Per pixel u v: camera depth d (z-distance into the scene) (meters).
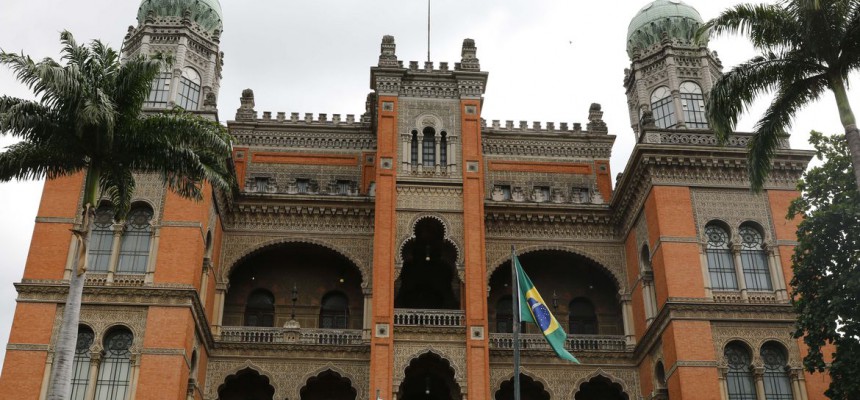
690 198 36.81
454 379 35.88
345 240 40.59
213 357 37.53
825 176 29.61
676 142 38.12
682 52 42.38
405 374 36.53
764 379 33.59
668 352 34.50
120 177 26.78
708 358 33.47
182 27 42.06
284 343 37.91
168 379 31.92
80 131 24.81
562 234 41.69
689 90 41.56
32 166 26.09
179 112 27.72
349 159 45.19
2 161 25.70
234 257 39.72
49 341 32.38
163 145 26.59
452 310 36.94
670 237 35.81
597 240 41.62
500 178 45.19
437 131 40.69
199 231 34.78
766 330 34.25
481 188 39.28
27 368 31.83
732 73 27.89
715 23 27.72
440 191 39.31
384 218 38.06
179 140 27.02
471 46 42.56
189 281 33.72
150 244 34.47
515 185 45.06
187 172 27.09
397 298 41.62
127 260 34.31
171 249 34.25
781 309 34.56
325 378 38.69
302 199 40.78
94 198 25.72
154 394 31.66
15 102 25.34
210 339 37.25
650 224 37.19
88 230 25.33
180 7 43.00
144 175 35.69
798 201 30.19
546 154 46.03
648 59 43.12
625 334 39.38
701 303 34.41
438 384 39.06
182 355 32.41
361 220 41.06
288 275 41.53
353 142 45.59
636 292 39.12
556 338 27.98
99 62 26.86
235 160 44.50
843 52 26.44
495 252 41.00
